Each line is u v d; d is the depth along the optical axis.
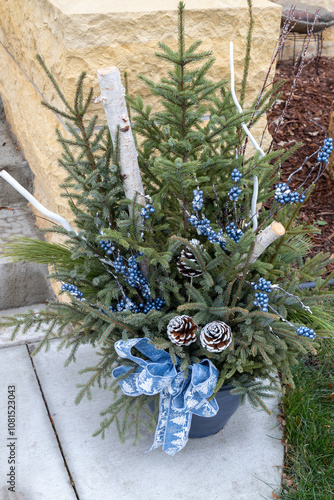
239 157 1.58
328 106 3.70
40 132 2.19
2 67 2.78
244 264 1.55
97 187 1.53
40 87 2.13
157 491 1.70
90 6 1.80
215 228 1.62
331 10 4.04
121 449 1.81
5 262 2.23
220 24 1.92
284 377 1.60
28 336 2.17
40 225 2.46
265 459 1.78
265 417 1.90
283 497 1.68
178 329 1.49
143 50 1.85
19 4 2.18
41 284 2.32
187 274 1.55
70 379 2.03
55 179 2.10
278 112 3.62
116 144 1.47
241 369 1.50
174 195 1.67
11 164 2.53
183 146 1.51
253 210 1.55
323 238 2.60
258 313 1.48
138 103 1.63
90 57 1.80
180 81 1.53
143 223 1.56
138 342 1.56
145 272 1.64
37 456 1.79
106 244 1.55
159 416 1.60
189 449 1.82
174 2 1.89
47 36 1.94
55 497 1.68
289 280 1.71
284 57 4.46
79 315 1.65
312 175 3.03
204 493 1.70
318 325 1.67
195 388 1.49
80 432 1.86
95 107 1.87
